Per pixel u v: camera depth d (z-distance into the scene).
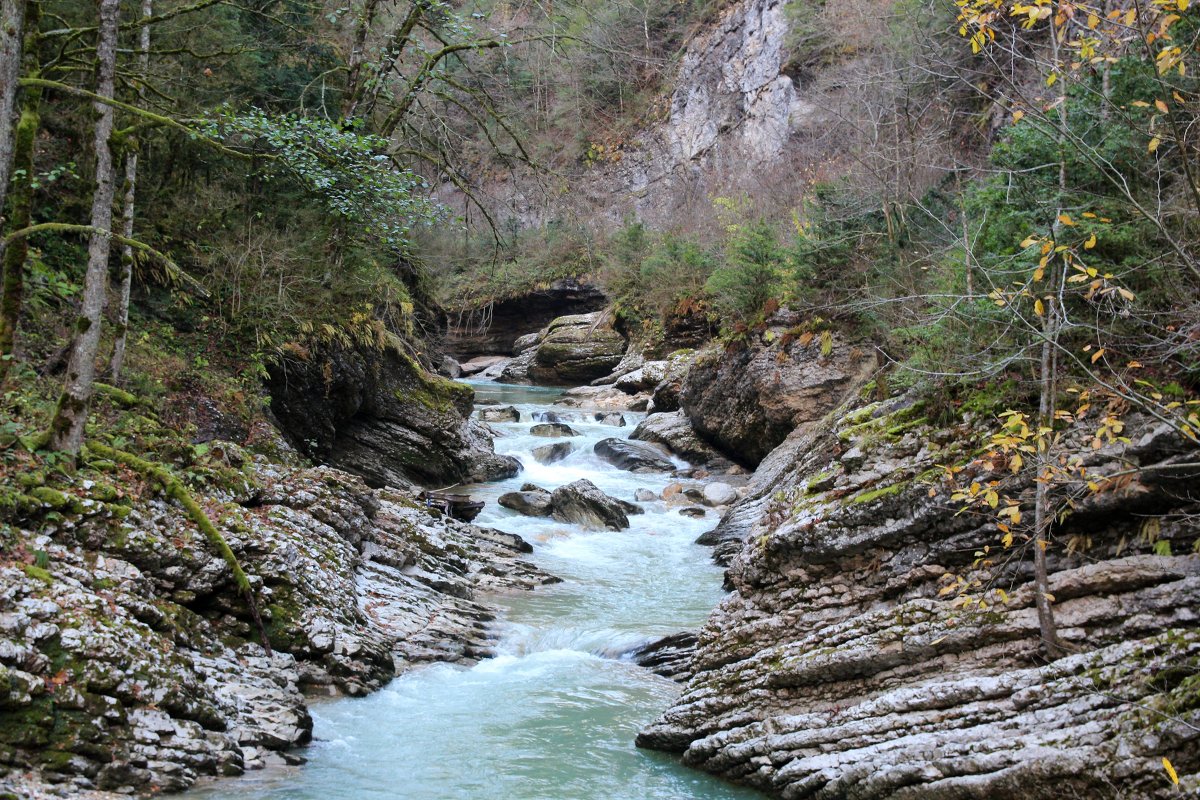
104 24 7.68
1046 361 6.05
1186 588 5.46
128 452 8.29
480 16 15.05
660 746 7.32
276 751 6.58
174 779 5.74
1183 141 4.94
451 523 13.05
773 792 6.49
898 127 14.94
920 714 5.96
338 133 11.85
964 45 15.00
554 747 7.20
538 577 11.86
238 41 14.30
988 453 6.32
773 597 7.38
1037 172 7.14
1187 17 6.29
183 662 6.52
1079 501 6.00
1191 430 5.02
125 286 9.80
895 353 12.41
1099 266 6.50
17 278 7.62
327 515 9.77
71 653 5.73
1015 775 5.32
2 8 6.66
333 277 14.46
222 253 12.85
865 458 7.20
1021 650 5.90
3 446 7.04
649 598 11.30
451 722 7.55
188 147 13.23
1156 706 5.04
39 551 6.29
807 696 6.73
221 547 7.60
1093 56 5.41
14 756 5.27
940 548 6.55
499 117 15.32
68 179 11.90
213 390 11.71
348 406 14.71
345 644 8.07
